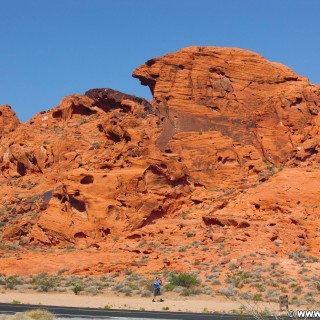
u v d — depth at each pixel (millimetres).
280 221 59188
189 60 77938
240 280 49250
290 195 63000
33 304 40906
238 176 70812
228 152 72375
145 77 78500
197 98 76750
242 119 75938
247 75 78312
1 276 55406
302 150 72125
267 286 47875
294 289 46406
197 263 54250
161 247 58906
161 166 68750
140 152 70938
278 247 55312
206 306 41156
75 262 57969
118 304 41656
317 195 62875
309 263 52594
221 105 76500
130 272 54125
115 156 71312
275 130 75312
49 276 55062
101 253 59375
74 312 35812
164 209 66500
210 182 70438
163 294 46375
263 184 66000
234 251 55000
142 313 35844
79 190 67375
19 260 58719
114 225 65125
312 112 76750
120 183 67438
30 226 69188
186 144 72688
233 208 63719
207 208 65625
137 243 61438
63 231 66062
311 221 59406
